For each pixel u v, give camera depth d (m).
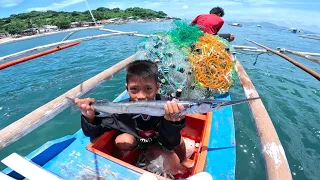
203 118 3.22
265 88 7.10
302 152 4.11
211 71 4.10
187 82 3.88
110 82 7.06
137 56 4.40
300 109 5.75
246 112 5.28
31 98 6.38
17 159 2.11
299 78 8.40
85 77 7.93
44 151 2.62
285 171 2.51
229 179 2.53
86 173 2.44
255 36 23.19
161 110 2.07
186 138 3.34
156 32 4.91
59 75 8.25
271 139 3.05
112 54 11.48
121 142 2.69
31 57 5.54
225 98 4.50
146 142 2.80
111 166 2.48
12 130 3.12
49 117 3.71
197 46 4.24
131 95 2.46
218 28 6.91
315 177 3.54
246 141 4.23
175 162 2.77
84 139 3.00
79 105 2.37
